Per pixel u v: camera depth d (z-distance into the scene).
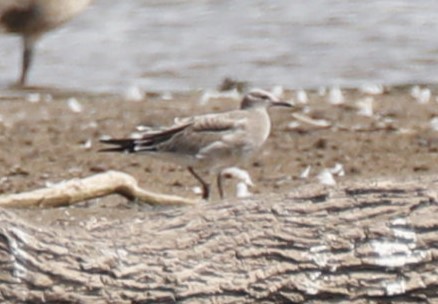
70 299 9.02
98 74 22.56
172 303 9.15
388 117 18.48
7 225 9.11
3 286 8.96
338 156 16.61
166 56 24.09
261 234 9.42
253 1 29.22
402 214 9.49
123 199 13.97
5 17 21.84
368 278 9.32
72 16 22.25
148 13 28.09
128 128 18.00
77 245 9.22
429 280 9.32
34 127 18.00
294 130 17.69
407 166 16.27
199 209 9.70
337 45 24.89
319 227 9.46
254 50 24.56
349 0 28.81
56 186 13.59
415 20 26.98
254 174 15.80
